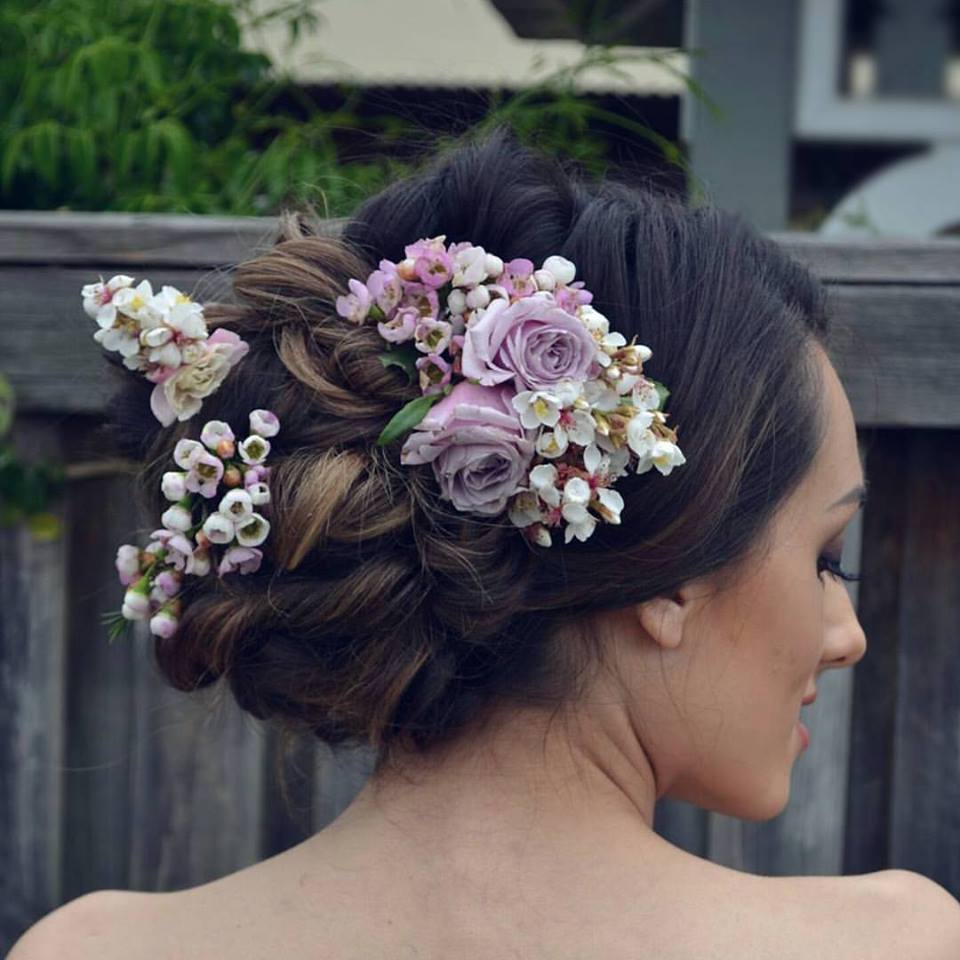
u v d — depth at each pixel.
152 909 0.89
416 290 0.85
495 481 0.80
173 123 2.28
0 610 1.85
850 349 1.73
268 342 0.89
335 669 0.85
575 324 0.81
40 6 2.41
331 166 2.25
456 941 0.80
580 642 0.85
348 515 0.82
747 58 3.46
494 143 0.96
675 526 0.81
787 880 0.84
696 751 0.89
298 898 0.84
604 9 3.44
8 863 1.87
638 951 0.79
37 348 1.74
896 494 1.85
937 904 0.84
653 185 1.12
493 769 0.85
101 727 1.89
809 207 3.68
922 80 3.56
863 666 1.89
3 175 2.32
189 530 0.86
